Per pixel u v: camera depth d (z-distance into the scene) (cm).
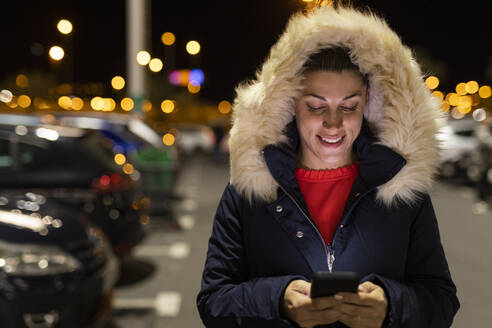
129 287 516
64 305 320
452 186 1389
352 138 144
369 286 129
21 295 309
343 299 122
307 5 147
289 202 140
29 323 312
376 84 142
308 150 149
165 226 792
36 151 483
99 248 360
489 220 886
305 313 125
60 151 487
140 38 1313
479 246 684
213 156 2086
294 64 141
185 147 2431
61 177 481
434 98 144
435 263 142
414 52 149
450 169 1444
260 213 142
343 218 138
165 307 459
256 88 146
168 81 3556
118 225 494
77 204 480
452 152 1438
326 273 120
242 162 142
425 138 139
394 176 138
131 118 1123
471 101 4619
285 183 140
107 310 364
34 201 363
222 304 137
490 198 1116
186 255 641
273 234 140
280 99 142
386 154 137
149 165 800
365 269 137
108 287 361
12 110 2930
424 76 149
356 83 140
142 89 1313
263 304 131
